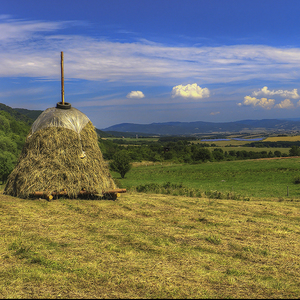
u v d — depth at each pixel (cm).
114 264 530
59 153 1202
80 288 430
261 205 1403
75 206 1054
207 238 718
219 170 6006
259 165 5975
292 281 482
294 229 865
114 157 6184
